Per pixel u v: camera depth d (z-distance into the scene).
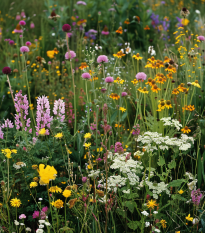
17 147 2.17
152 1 7.57
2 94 3.86
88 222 2.01
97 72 2.90
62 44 4.61
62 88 4.01
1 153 2.21
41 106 2.40
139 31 5.75
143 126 2.82
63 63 4.31
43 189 2.16
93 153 2.58
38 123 2.41
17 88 4.08
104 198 1.94
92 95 3.60
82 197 1.93
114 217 2.16
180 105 2.93
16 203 1.87
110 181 1.97
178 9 7.09
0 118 3.51
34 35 6.11
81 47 5.10
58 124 2.38
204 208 2.15
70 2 6.71
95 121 2.78
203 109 2.97
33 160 2.19
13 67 4.56
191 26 5.94
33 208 2.07
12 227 1.86
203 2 7.41
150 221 2.03
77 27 6.01
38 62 3.96
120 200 2.05
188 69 3.20
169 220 2.09
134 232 2.08
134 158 2.60
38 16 6.55
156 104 2.76
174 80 3.11
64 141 2.31
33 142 2.27
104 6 6.21
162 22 6.38
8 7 7.02
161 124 2.52
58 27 5.80
